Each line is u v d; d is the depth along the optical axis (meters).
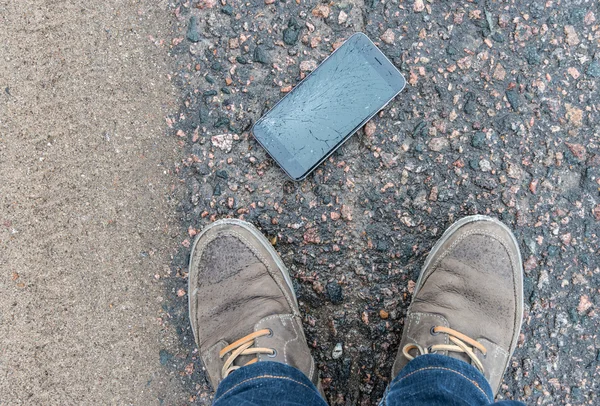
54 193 1.20
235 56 1.20
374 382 1.18
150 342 1.19
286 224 1.19
